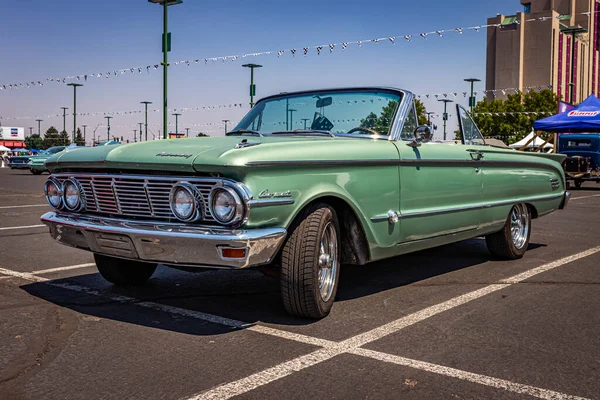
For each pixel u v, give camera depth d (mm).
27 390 2949
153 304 4543
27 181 23203
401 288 5133
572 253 6934
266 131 5340
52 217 4426
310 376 3127
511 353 3500
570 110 19172
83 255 6621
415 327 3992
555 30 80062
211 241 3576
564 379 3121
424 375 3152
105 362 3322
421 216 4930
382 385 3020
